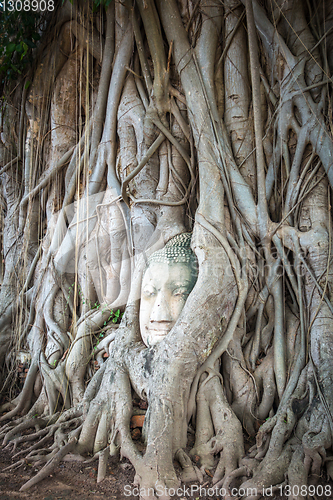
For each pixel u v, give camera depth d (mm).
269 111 4160
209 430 3314
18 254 5812
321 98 3783
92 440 3494
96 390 4027
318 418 3031
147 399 3455
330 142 3656
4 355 5395
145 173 4500
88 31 5070
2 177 6289
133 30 4719
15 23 5664
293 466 2812
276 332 3736
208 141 3990
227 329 3605
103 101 5000
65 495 2861
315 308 3504
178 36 4281
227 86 4281
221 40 4371
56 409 4371
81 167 5223
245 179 4074
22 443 3787
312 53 3951
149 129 4512
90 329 4543
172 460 3018
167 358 3344
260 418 3537
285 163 3953
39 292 5215
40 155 5691
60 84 5562
